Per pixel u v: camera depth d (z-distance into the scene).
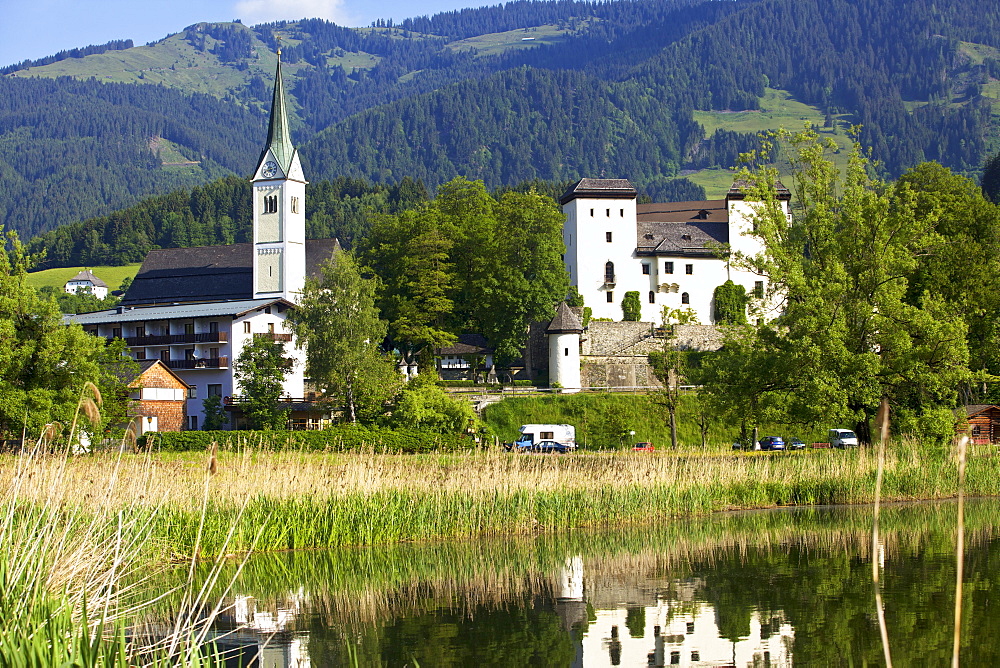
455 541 37.38
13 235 55.59
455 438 72.56
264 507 35.03
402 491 38.78
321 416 84.75
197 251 123.19
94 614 15.64
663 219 145.62
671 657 22.52
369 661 22.19
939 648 22.56
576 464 47.94
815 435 85.75
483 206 125.00
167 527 30.38
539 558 34.00
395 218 119.94
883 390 52.44
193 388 91.31
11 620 13.87
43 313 54.81
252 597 28.14
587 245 123.31
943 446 49.94
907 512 44.09
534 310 109.25
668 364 77.12
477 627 25.16
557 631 24.66
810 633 24.08
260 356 80.94
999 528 39.25
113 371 72.50
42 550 16.12
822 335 50.69
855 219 52.94
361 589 29.12
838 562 32.53
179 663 14.25
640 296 123.38
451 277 112.31
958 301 61.09
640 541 37.34
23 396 51.88
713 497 45.94
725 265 125.38
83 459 27.58
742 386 53.41
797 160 58.25
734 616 25.78
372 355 80.62
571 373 101.44
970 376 49.94
